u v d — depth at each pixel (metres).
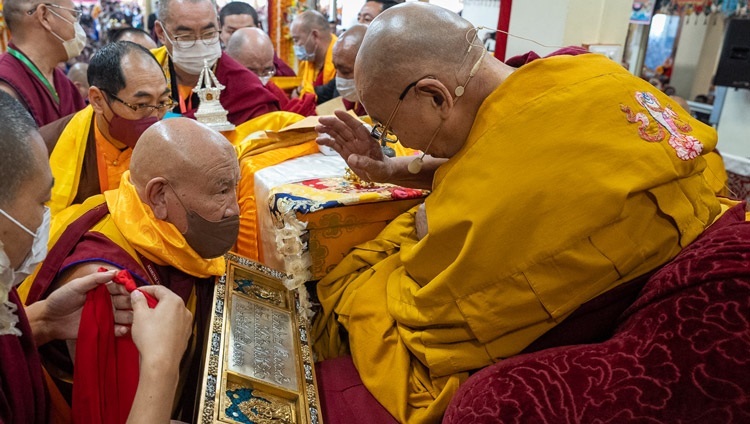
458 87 1.01
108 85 1.53
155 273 1.15
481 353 1.02
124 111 1.55
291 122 2.20
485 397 0.81
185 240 1.19
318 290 1.37
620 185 0.88
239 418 0.89
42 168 0.76
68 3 2.18
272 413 0.93
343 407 1.12
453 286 1.00
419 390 1.10
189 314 0.95
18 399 0.86
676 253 0.95
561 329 0.99
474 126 1.03
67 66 3.66
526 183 0.93
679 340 0.73
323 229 1.31
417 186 1.38
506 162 0.95
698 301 0.75
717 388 0.68
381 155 1.31
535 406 0.76
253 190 1.66
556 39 2.50
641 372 0.73
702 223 0.97
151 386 0.82
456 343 1.05
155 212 1.15
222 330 1.08
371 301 1.22
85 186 1.67
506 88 0.99
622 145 0.91
